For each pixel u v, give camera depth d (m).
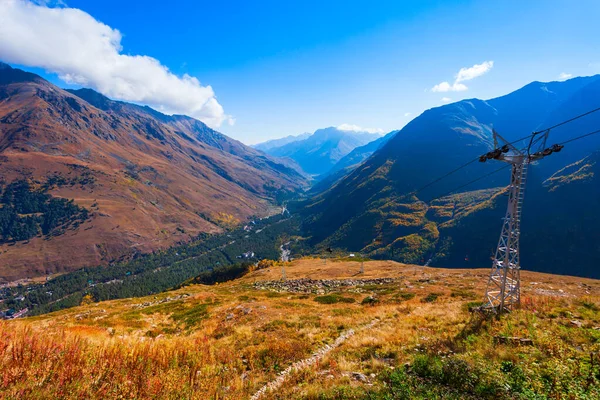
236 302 38.06
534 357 12.27
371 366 14.48
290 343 19.98
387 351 16.05
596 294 34.47
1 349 11.21
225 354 17.58
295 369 15.31
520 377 10.30
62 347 12.67
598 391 8.99
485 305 23.64
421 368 12.31
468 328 18.52
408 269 72.69
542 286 40.81
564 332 15.29
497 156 22.48
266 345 19.72
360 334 20.78
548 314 19.92
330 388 11.62
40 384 9.73
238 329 24.48
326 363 15.64
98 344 14.88
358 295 43.78
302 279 67.25
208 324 28.25
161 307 39.59
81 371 10.87
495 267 23.81
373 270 76.06
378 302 37.09
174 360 14.08
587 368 10.37
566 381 9.64
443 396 9.96
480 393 9.98
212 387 12.45
